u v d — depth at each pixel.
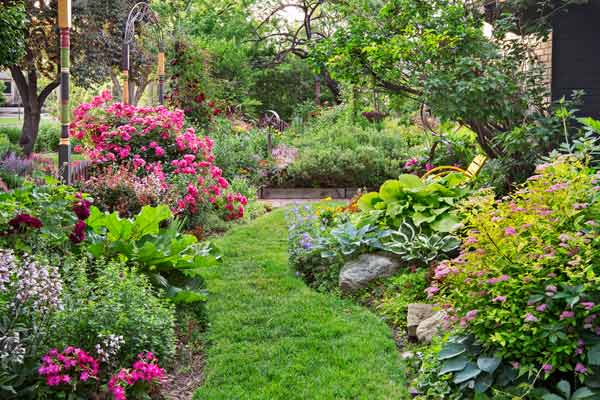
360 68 7.47
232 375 3.97
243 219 9.35
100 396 3.29
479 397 3.29
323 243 6.26
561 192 3.48
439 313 4.28
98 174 8.50
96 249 4.90
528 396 3.18
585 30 8.01
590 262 3.19
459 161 9.01
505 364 3.38
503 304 3.29
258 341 4.52
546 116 6.60
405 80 7.36
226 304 5.27
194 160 9.22
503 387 3.31
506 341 3.31
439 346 3.74
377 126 16.22
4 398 3.08
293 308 5.16
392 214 6.18
